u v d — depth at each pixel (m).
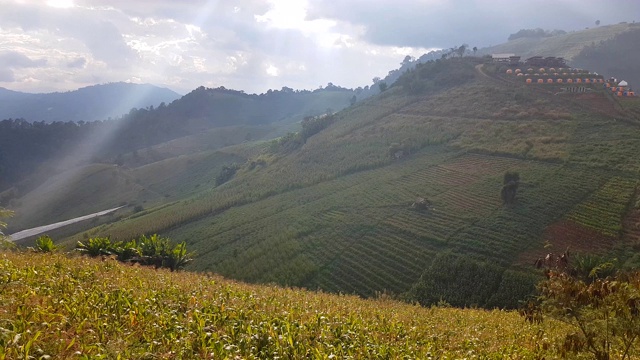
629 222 51.00
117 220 116.50
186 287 17.38
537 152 76.81
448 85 138.25
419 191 72.69
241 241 67.31
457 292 45.03
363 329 13.81
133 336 10.02
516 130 90.62
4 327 8.93
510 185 60.47
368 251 56.84
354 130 123.88
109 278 16.83
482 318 23.27
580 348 9.67
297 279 52.62
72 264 19.88
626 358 12.41
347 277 52.22
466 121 103.75
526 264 46.72
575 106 99.06
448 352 12.70
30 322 9.52
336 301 21.12
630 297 9.12
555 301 10.22
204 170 168.75
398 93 148.75
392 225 61.91
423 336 14.98
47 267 17.28
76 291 13.20
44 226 137.12
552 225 53.38
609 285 9.55
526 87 118.81
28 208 157.75
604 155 69.75
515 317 24.69
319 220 68.81
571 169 67.44
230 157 173.62
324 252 58.47
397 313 20.02
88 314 10.98
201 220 84.75
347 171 92.94
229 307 13.62
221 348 9.64
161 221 86.62
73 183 173.75
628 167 63.78
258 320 12.77
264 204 84.69
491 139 89.19
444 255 51.03
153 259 37.91
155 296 14.29
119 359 8.18
